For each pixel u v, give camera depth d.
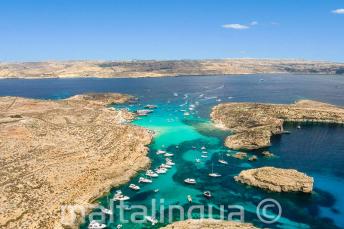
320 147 188.00
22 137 164.62
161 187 137.00
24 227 101.94
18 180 126.12
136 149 169.25
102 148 162.62
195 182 141.25
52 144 161.25
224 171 153.12
